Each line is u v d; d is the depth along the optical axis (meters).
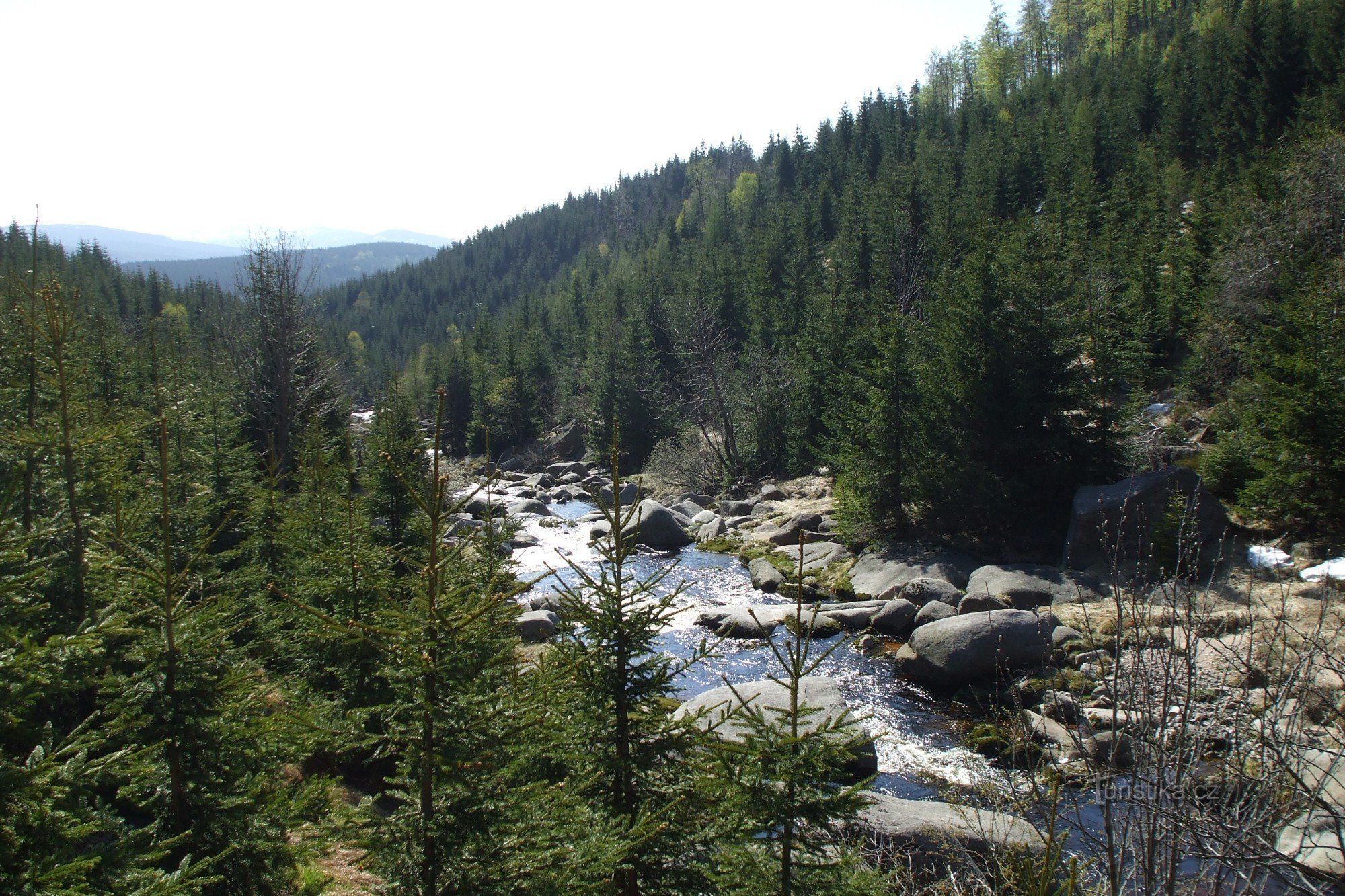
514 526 13.09
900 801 10.41
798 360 40.97
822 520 30.88
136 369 28.58
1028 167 56.38
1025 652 16.05
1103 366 24.62
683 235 102.56
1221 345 27.84
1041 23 116.00
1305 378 19.09
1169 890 4.64
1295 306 21.06
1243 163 43.88
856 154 84.31
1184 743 5.05
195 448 18.50
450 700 5.34
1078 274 33.31
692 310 46.88
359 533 11.95
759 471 41.44
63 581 7.98
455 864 5.17
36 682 4.99
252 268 33.53
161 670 6.08
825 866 5.96
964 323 24.59
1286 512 19.53
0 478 9.05
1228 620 8.23
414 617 5.36
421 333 151.88
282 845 6.21
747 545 30.19
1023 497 24.05
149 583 6.32
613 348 53.31
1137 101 63.78
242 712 6.50
